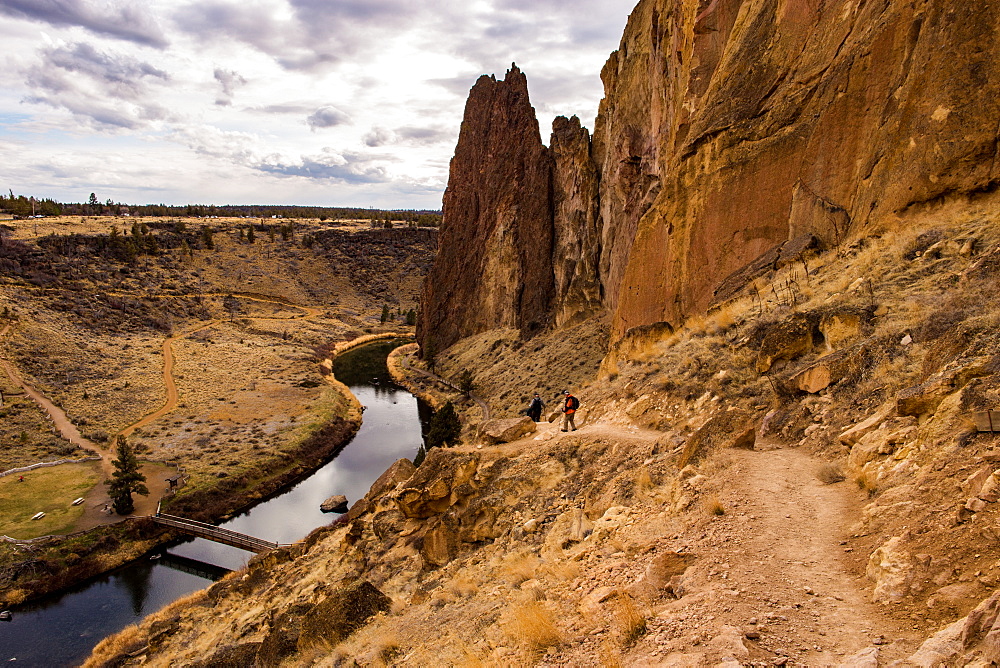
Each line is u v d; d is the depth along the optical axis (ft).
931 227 49.26
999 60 49.90
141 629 71.92
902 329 36.14
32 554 131.13
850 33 66.39
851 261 53.83
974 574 16.81
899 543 19.83
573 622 23.09
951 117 52.08
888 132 58.49
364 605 41.96
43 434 196.44
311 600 51.80
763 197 72.18
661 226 91.76
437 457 53.88
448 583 39.86
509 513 44.32
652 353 66.54
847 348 38.27
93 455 183.62
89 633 111.96
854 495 26.08
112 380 259.80
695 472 33.50
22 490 159.43
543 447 50.47
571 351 233.14
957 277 39.42
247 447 192.34
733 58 82.94
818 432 33.76
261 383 273.95
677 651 17.84
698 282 80.84
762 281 64.64
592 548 31.53
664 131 192.34
